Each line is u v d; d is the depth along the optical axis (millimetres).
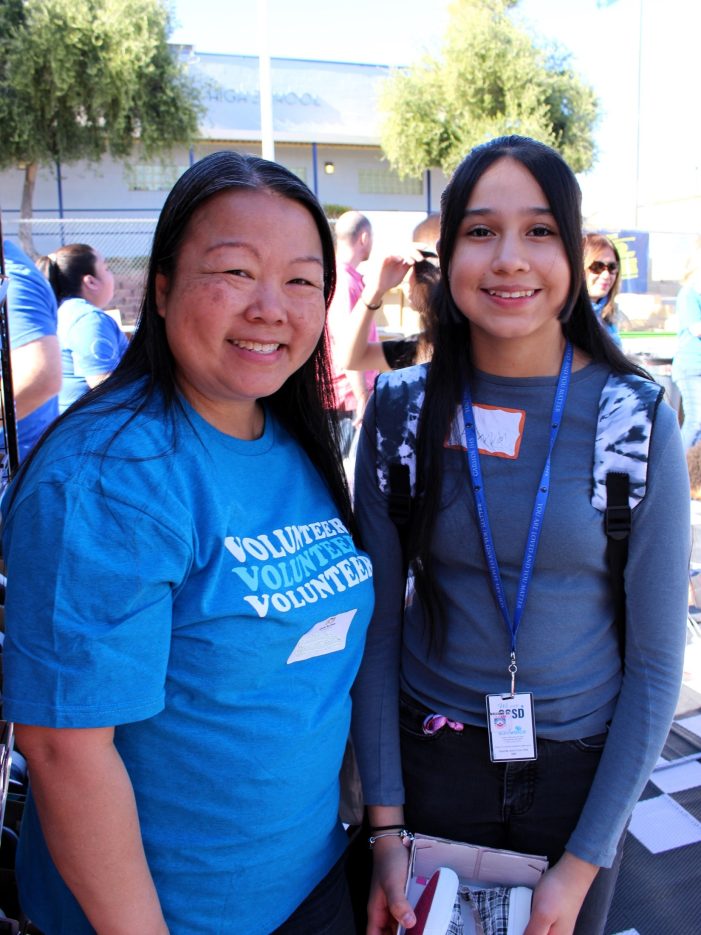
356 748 1359
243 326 1012
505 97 20812
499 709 1237
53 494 887
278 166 1064
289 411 1274
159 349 1057
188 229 1013
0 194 19688
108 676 872
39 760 892
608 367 1232
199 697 985
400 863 1273
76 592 868
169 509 946
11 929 1244
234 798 1025
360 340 2686
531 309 1168
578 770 1257
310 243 1062
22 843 1168
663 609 1182
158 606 923
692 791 2566
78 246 3941
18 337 2473
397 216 6512
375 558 1341
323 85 21781
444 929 1103
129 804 927
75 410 998
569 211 1152
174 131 18766
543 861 1228
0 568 1361
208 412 1108
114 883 921
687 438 4637
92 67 17406
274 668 1037
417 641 1353
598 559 1197
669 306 8227
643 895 2150
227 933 1064
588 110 21312
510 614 1236
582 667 1240
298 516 1156
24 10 17281
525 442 1224
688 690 3178
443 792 1321
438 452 1260
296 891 1141
